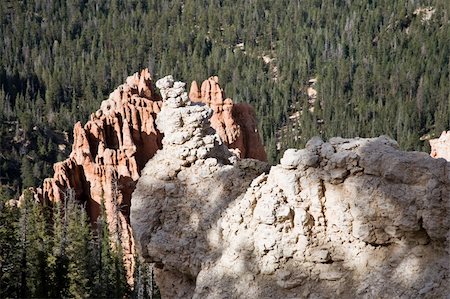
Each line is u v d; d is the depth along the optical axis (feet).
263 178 97.30
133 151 409.69
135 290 301.22
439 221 84.74
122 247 323.78
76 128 411.34
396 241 88.94
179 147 107.65
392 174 88.02
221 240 98.73
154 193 107.24
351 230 91.25
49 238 303.89
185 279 104.68
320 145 94.17
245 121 458.09
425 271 85.46
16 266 268.00
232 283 94.27
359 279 89.61
